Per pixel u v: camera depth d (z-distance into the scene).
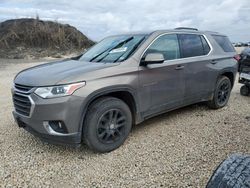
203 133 4.70
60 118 3.54
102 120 3.87
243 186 2.03
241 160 2.30
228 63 6.09
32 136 4.66
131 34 5.03
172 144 4.26
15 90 3.96
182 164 3.60
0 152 4.06
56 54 27.34
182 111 6.00
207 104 6.11
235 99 7.25
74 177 3.37
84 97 3.63
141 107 4.38
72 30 32.12
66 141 3.65
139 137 4.57
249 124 5.12
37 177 3.38
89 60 4.66
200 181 3.19
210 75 5.64
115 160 3.78
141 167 3.56
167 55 4.80
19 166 3.65
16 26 30.48
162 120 5.41
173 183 3.16
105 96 4.04
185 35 5.26
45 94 3.55
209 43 5.76
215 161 3.65
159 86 4.59
